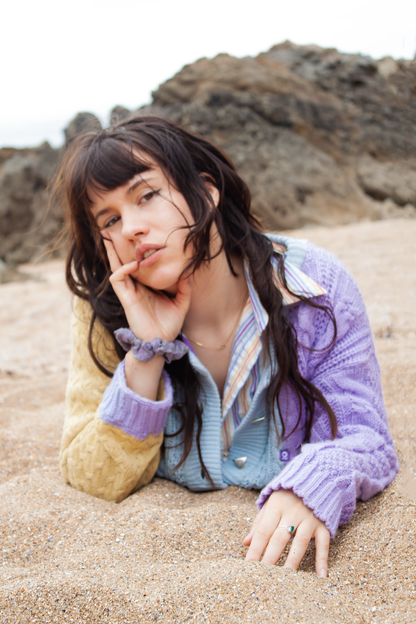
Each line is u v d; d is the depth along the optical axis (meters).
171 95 15.20
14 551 1.30
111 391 1.53
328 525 1.20
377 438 1.45
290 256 1.62
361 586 1.09
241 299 1.61
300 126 15.38
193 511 1.41
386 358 2.17
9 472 1.85
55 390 2.93
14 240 15.80
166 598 1.02
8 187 15.89
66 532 1.36
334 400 1.50
